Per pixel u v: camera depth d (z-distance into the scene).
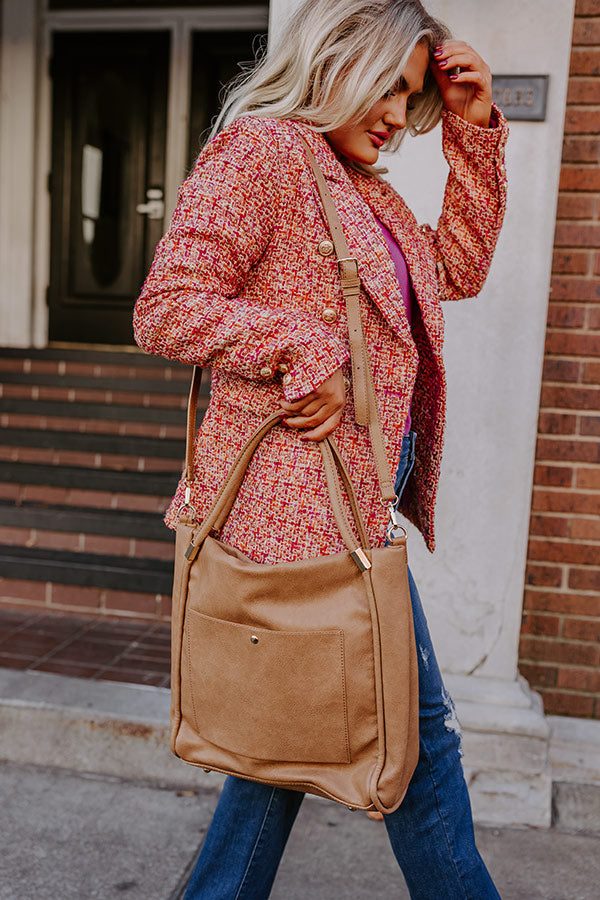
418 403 1.56
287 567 1.27
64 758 2.69
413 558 2.54
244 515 1.36
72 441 4.66
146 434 4.86
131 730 2.64
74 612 3.81
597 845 2.36
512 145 2.39
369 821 2.45
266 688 1.29
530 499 2.54
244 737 1.32
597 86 2.56
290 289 1.31
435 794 1.48
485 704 2.52
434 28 1.46
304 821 2.44
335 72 1.32
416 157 2.41
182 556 1.41
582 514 2.71
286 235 1.30
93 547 4.01
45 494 4.33
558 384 2.68
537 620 2.77
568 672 2.77
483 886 1.50
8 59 6.61
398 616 1.27
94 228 6.80
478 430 2.48
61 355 5.45
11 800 2.48
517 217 2.41
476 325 2.46
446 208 1.67
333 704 1.27
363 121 1.39
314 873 2.19
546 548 2.74
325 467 1.29
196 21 6.51
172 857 2.24
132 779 2.65
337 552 1.32
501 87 2.37
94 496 4.29
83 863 2.20
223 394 1.36
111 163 6.74
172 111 6.63
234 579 1.30
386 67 1.31
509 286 2.43
